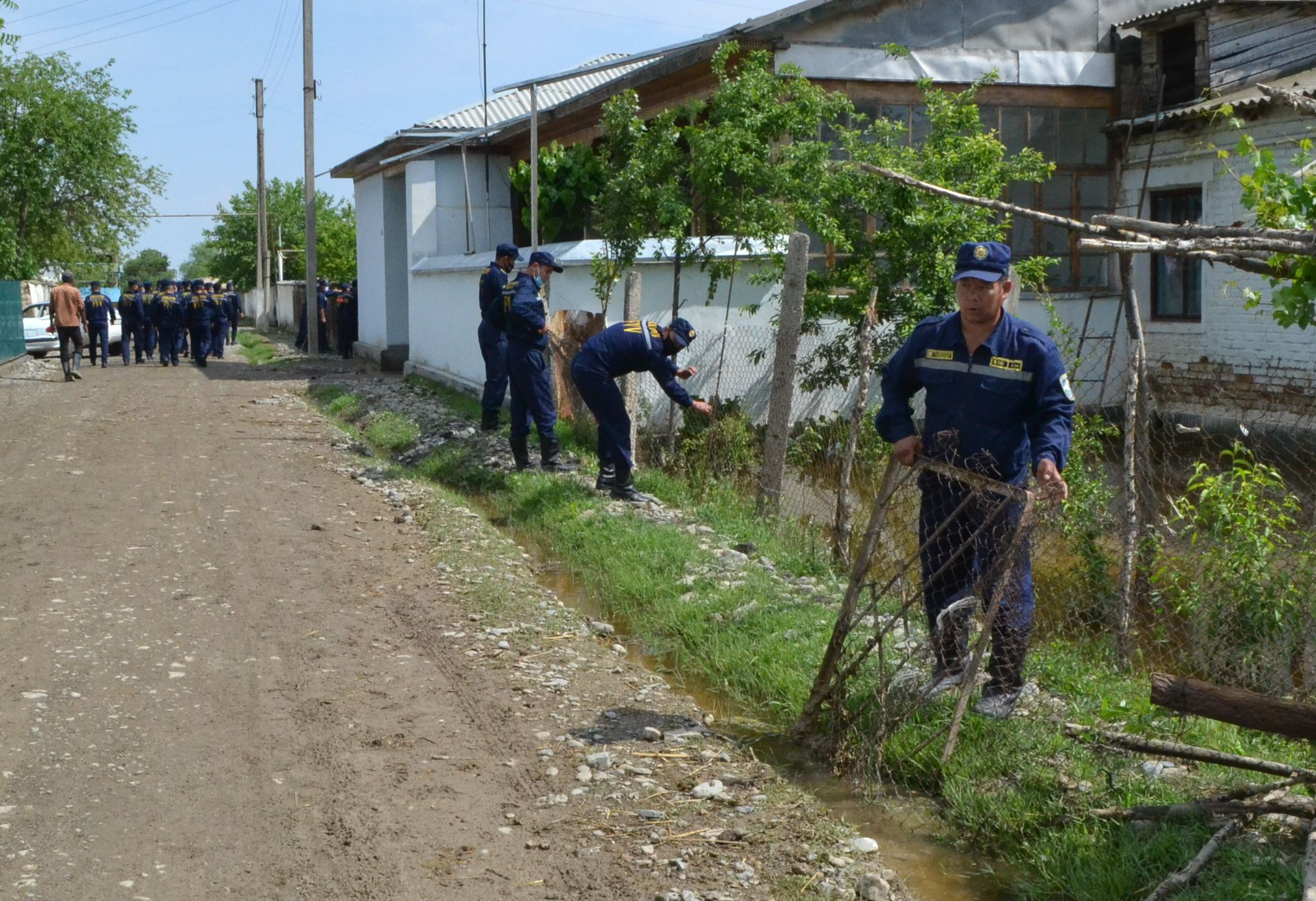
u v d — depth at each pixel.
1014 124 15.41
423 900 3.73
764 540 8.23
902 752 4.73
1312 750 4.54
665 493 9.80
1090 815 4.13
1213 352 14.16
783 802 4.45
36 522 8.91
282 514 9.32
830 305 11.27
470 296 16.12
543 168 16.34
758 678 5.71
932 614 4.94
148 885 3.80
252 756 4.80
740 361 12.51
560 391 12.49
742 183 11.45
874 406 12.17
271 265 51.69
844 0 14.19
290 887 3.80
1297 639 5.42
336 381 19.66
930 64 14.88
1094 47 15.56
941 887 3.96
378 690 5.56
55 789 4.47
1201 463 6.43
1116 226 4.82
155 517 9.16
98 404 16.91
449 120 19.88
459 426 13.26
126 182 40.25
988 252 4.62
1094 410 14.23
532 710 5.33
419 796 4.46
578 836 4.16
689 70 14.80
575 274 12.84
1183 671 5.72
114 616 6.63
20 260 36.38
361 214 24.08
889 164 10.61
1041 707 4.88
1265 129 13.24
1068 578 6.58
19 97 37.59
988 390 4.76
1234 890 3.50
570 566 8.09
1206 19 14.28
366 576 7.55
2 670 5.73
